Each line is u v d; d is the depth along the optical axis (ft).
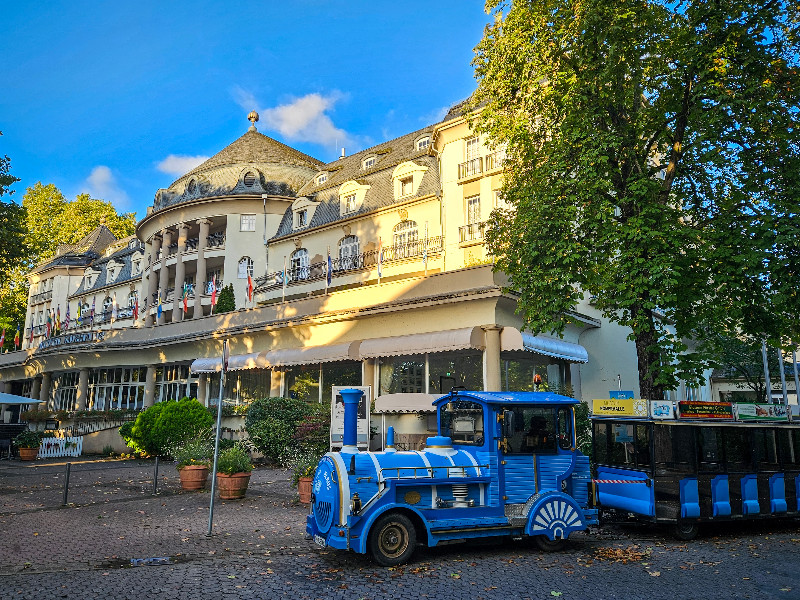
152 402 107.55
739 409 37.11
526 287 47.32
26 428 100.37
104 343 114.93
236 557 28.07
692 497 33.63
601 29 45.32
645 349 45.78
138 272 169.68
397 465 27.61
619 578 24.80
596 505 32.42
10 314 223.30
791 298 41.81
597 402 38.11
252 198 132.26
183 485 49.49
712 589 23.35
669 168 48.98
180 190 146.61
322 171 135.74
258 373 86.94
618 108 48.85
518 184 52.31
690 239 44.96
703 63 43.06
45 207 235.81
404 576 24.77
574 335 79.10
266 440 65.98
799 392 83.87
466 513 28.04
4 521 36.55
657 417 34.40
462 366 63.62
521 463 29.58
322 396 77.30
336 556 28.22
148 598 21.79
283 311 85.40
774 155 43.83
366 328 73.26
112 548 29.63
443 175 100.17
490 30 54.24
